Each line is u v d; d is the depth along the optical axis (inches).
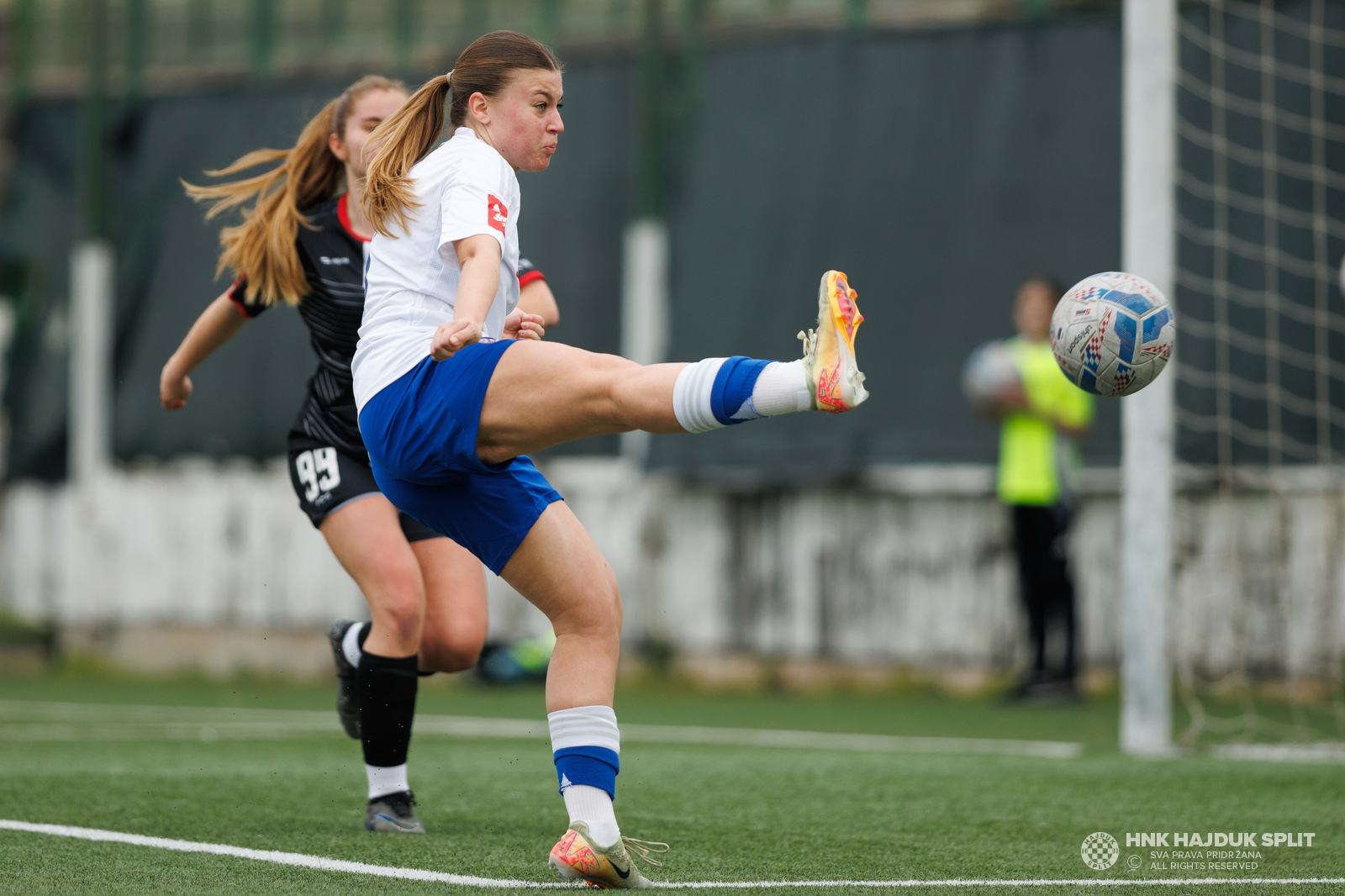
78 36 1578.5
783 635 1350.9
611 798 386.3
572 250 1396.4
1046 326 1146.7
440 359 359.3
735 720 1053.8
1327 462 1138.7
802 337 342.6
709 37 1363.2
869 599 1323.8
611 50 1395.2
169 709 1155.9
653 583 1389.0
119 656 1560.0
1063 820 525.7
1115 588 1240.8
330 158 546.6
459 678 1405.0
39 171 1590.8
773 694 1323.8
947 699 1253.1
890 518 1321.4
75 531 1576.0
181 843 457.1
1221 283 1183.6
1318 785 626.2
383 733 495.5
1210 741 903.1
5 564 1601.9
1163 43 812.6
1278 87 1182.3
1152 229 812.6
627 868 380.2
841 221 1302.9
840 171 1306.6
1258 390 1176.8
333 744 835.4
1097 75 1235.9
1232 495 1201.4
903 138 1289.4
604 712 387.5
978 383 1142.3
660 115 1370.6
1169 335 438.9
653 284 1369.3
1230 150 1189.7
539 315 487.5
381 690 494.3
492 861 431.8
